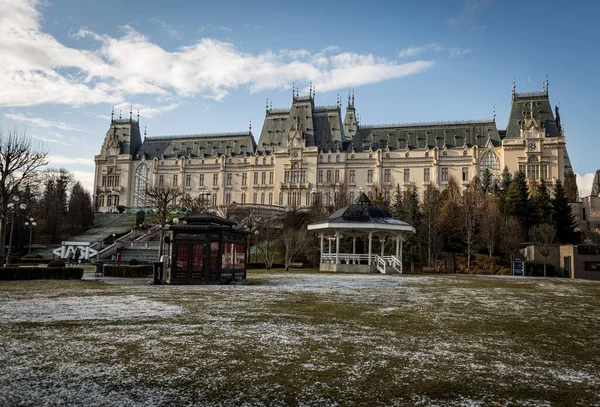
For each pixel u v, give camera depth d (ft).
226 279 112.16
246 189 530.27
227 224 119.03
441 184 458.91
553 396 29.96
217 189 541.34
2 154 170.81
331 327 51.08
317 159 492.95
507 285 124.67
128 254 256.93
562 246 224.33
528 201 291.79
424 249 265.95
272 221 319.68
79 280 118.32
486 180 387.14
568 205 289.53
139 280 120.98
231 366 34.81
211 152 558.15
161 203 286.46
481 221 275.59
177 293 83.76
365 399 28.71
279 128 535.60
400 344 43.47
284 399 28.40
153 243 275.80
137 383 30.71
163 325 49.80
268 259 242.58
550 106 440.45
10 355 36.63
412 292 96.37
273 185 513.04
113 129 600.80
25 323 49.90
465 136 467.11
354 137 505.66
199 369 33.91
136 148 597.52
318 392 29.73
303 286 107.04
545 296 93.97
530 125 431.43
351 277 148.25
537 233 248.93
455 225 280.31
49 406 26.53
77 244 237.45
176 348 39.73
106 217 432.25
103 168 590.96
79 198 398.42
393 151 479.00
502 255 269.03
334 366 35.45
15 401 27.17
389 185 442.91
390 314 62.59
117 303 67.56
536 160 426.51
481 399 29.14
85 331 46.11
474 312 66.74
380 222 190.29
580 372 35.60
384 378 32.89
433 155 463.83
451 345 43.73
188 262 108.27
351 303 73.82
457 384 31.94
